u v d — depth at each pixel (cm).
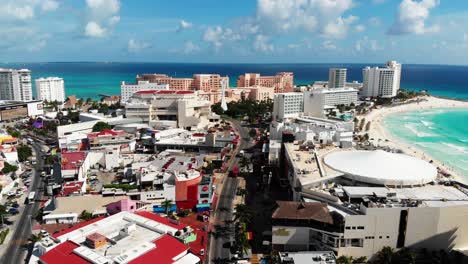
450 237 14925
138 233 13162
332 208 15550
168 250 12094
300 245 15038
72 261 11288
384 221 14450
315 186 17612
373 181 17638
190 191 19462
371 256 14738
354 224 14350
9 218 18438
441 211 14612
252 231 17075
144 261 11331
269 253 15300
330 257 13412
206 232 17075
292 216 14688
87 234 13112
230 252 15375
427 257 14512
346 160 19988
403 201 15300
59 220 17150
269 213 19000
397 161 19300
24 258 14850
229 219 18438
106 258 11275
